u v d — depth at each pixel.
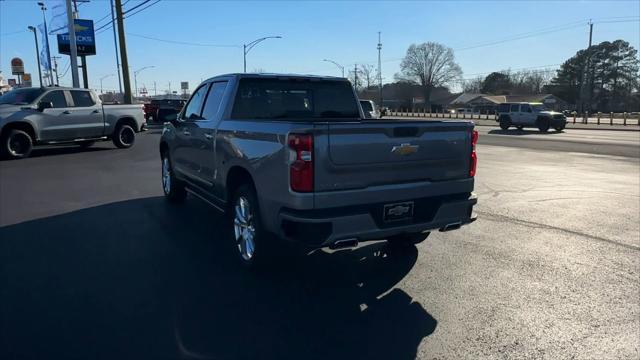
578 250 5.57
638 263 5.14
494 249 5.60
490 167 12.75
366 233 4.02
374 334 3.57
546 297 4.25
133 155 14.39
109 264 4.92
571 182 10.30
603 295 4.30
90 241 5.70
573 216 7.23
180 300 4.09
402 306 4.05
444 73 117.00
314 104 6.05
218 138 5.25
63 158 13.62
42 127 13.66
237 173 4.98
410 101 119.94
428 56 116.25
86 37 32.06
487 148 18.45
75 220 6.67
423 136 4.29
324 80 6.10
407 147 4.19
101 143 18.19
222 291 4.29
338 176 3.90
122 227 6.31
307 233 3.81
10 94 14.16
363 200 4.01
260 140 4.29
